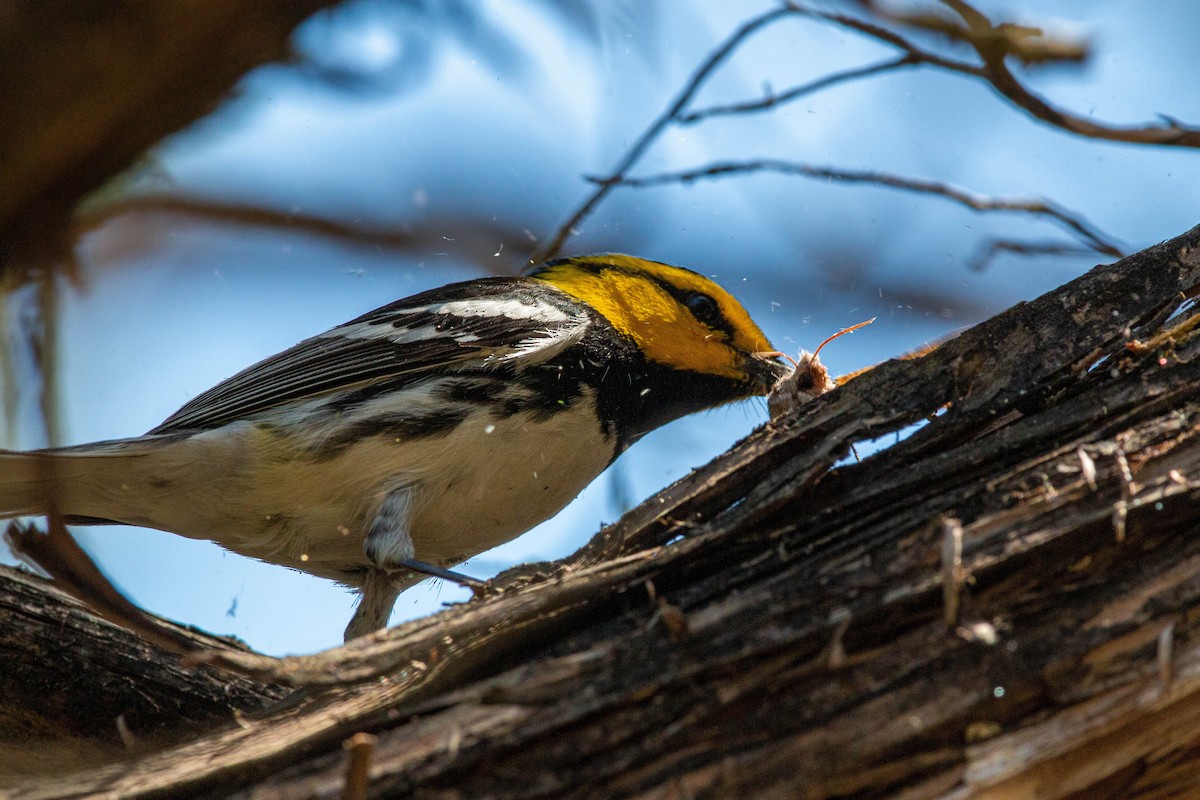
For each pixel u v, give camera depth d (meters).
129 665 8.95
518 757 5.61
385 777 5.55
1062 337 7.21
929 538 6.12
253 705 9.01
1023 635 5.79
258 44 5.10
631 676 5.80
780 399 10.20
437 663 6.33
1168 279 7.39
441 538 10.80
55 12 4.52
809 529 6.51
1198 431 6.34
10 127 4.72
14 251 5.39
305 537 10.47
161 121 4.97
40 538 7.33
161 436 9.98
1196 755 5.87
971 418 6.97
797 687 5.74
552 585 6.63
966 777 5.57
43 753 8.66
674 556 6.56
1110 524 6.01
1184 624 5.74
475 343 10.67
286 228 9.96
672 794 5.49
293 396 10.48
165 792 5.93
